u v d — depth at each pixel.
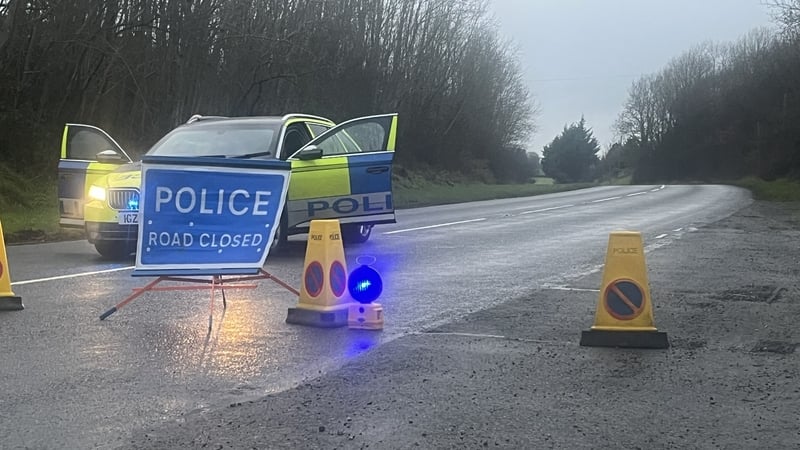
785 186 46.16
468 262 11.30
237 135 11.77
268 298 8.14
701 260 11.72
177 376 5.25
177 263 7.19
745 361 5.79
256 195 7.55
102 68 23.80
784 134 60.88
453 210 25.48
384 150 11.89
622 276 6.23
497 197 37.56
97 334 6.38
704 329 6.86
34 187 20.20
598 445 4.11
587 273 10.23
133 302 7.76
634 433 4.29
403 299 8.23
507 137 69.69
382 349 6.04
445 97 52.75
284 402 4.74
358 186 11.75
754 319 7.29
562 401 4.82
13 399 4.73
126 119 25.92
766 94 71.69
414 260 11.47
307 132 12.58
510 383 5.18
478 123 60.75
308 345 6.15
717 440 4.20
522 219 20.62
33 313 7.14
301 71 31.19
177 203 7.19
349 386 5.08
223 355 5.80
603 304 6.25
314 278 6.93
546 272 10.32
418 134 49.38
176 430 4.25
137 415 4.48
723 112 85.81
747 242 14.52
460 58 52.94
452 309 7.69
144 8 23.78
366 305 6.76
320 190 11.55
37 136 21.31
